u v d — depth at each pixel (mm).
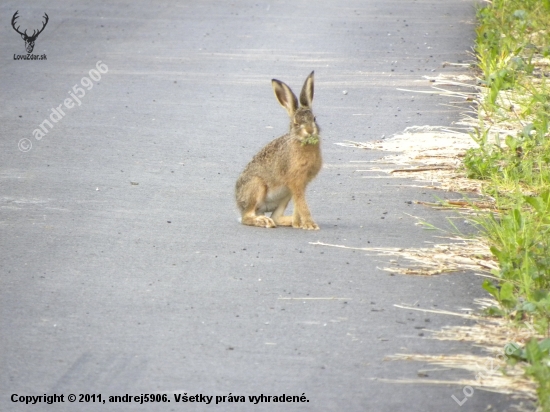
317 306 22516
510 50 50125
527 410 17703
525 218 26875
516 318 21750
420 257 25922
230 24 60906
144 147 37500
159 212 30078
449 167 34656
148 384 18625
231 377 18922
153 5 66875
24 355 19797
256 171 29438
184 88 46375
